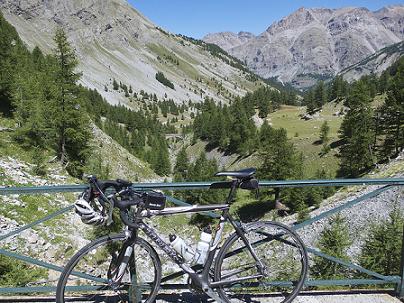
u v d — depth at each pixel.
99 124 100.06
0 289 5.08
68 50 35.12
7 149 31.78
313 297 5.49
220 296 4.60
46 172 31.12
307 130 112.12
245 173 4.31
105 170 41.91
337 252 17.62
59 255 18.08
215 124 111.19
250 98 173.88
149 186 4.65
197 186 4.61
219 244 4.52
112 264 4.52
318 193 40.62
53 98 35.69
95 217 3.82
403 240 5.42
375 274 5.47
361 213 30.98
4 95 43.38
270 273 5.37
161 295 5.39
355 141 59.72
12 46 54.06
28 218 19.84
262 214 42.25
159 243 4.30
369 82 138.12
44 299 5.29
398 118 56.16
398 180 5.04
